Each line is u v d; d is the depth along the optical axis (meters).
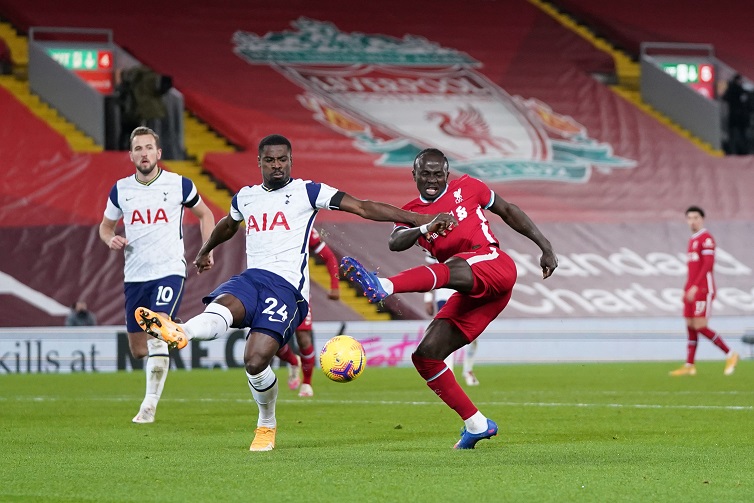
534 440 28.53
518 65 114.44
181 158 95.62
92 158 88.50
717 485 20.27
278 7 115.00
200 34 109.00
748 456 24.84
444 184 26.64
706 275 61.81
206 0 113.31
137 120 93.94
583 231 88.06
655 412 37.53
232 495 19.23
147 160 33.78
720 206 99.12
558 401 43.06
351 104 104.69
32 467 23.16
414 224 24.78
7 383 57.41
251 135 98.12
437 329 26.02
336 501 18.52
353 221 85.38
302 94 104.62
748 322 81.44
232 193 90.88
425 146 100.88
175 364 70.50
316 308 78.62
